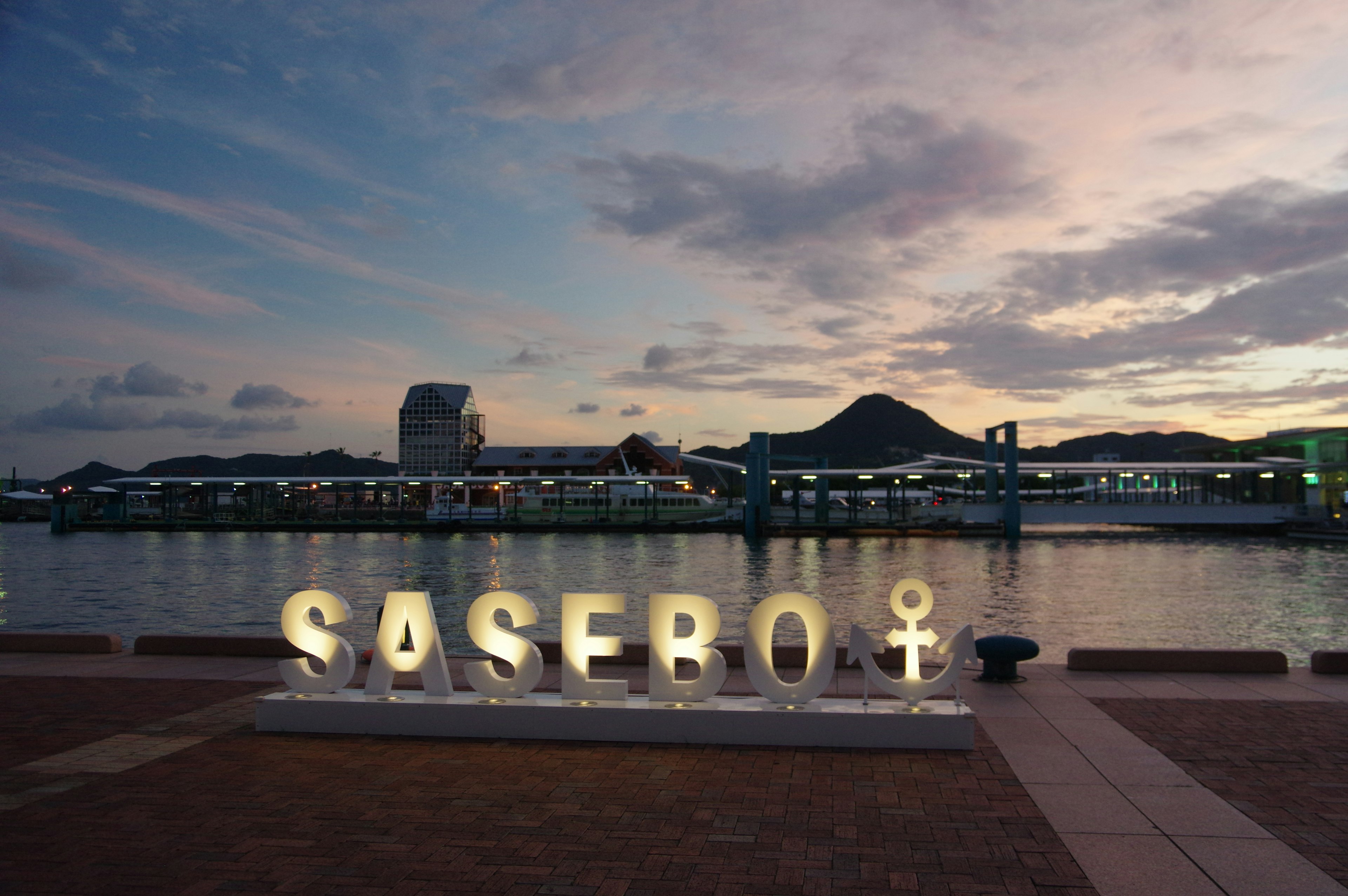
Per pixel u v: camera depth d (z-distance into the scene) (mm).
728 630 41312
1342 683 14180
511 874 7000
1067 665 15445
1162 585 66188
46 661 16297
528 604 11398
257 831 7930
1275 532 139375
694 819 8227
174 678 14758
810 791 9047
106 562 89188
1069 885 6824
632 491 162750
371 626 41344
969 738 10484
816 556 97750
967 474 179250
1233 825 8094
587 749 10625
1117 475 153000
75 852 7434
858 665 15445
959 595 59656
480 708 11102
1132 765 9914
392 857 7344
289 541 125250
